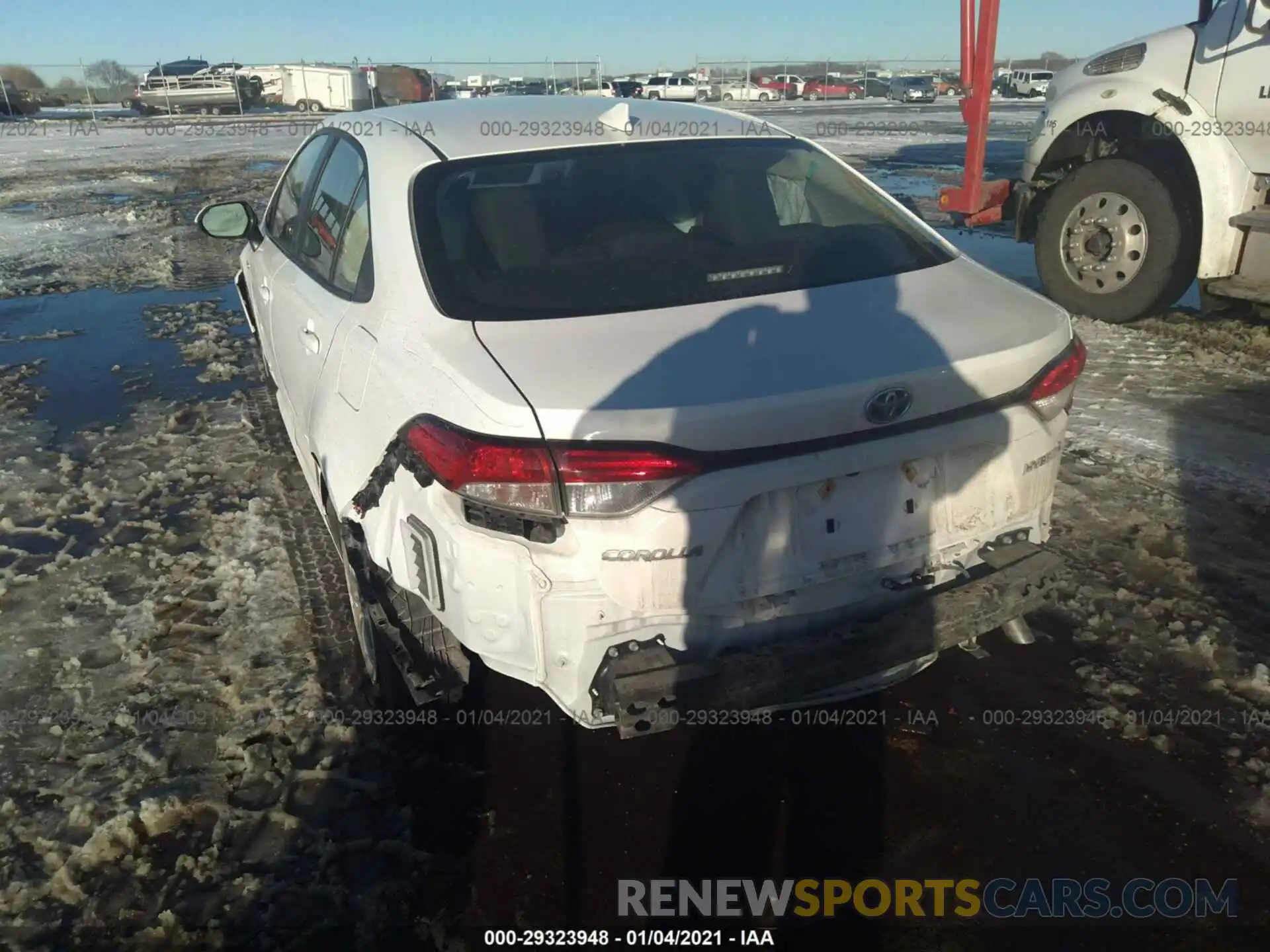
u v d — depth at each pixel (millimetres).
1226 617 3324
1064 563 2557
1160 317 6777
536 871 2443
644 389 2158
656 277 2639
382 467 2510
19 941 2273
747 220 2979
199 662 3252
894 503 2375
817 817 2596
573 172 3039
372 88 33562
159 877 2443
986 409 2436
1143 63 6262
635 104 3729
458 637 2355
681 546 2166
